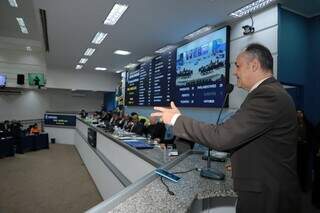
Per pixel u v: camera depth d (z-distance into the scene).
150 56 6.48
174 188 1.34
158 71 6.12
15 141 7.54
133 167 2.69
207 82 4.20
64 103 11.68
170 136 4.20
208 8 3.34
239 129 0.91
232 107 3.74
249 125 0.91
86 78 10.50
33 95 11.07
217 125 0.98
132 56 6.59
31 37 8.68
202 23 3.92
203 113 4.47
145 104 6.89
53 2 3.38
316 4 3.07
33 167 5.91
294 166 0.99
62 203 3.75
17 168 5.78
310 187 2.96
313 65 3.32
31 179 4.95
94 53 6.54
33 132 8.38
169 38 4.80
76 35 4.93
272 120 0.91
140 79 7.36
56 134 9.93
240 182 0.99
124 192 1.18
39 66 10.78
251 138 0.94
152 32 4.48
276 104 0.92
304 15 3.35
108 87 10.83
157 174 1.57
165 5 3.31
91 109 12.17
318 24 3.31
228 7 3.28
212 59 4.11
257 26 3.37
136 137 3.70
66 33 4.80
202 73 4.35
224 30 3.86
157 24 4.05
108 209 1.02
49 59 7.81
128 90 8.48
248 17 3.53
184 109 4.96
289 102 0.97
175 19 3.80
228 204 1.62
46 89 11.05
